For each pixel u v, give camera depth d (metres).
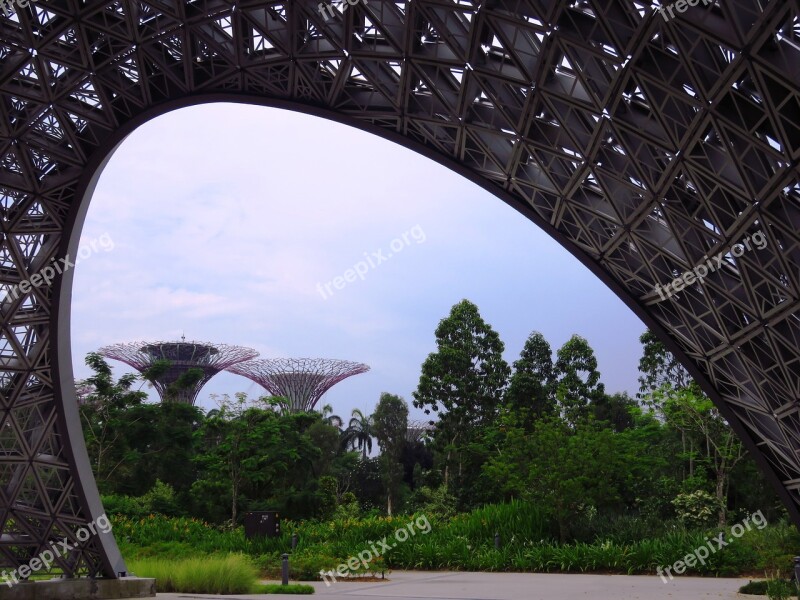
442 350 83.50
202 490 68.81
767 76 15.62
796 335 21.11
